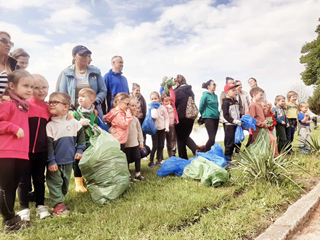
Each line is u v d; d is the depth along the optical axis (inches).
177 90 233.5
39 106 115.9
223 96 239.9
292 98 268.2
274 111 240.2
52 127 119.1
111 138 140.3
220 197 124.5
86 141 154.1
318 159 192.4
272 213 107.0
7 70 114.3
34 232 97.3
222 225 96.1
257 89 210.1
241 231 90.8
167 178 171.9
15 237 92.0
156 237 87.6
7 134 94.7
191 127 235.0
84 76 171.2
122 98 163.2
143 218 102.9
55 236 92.7
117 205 122.5
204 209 113.6
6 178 93.7
